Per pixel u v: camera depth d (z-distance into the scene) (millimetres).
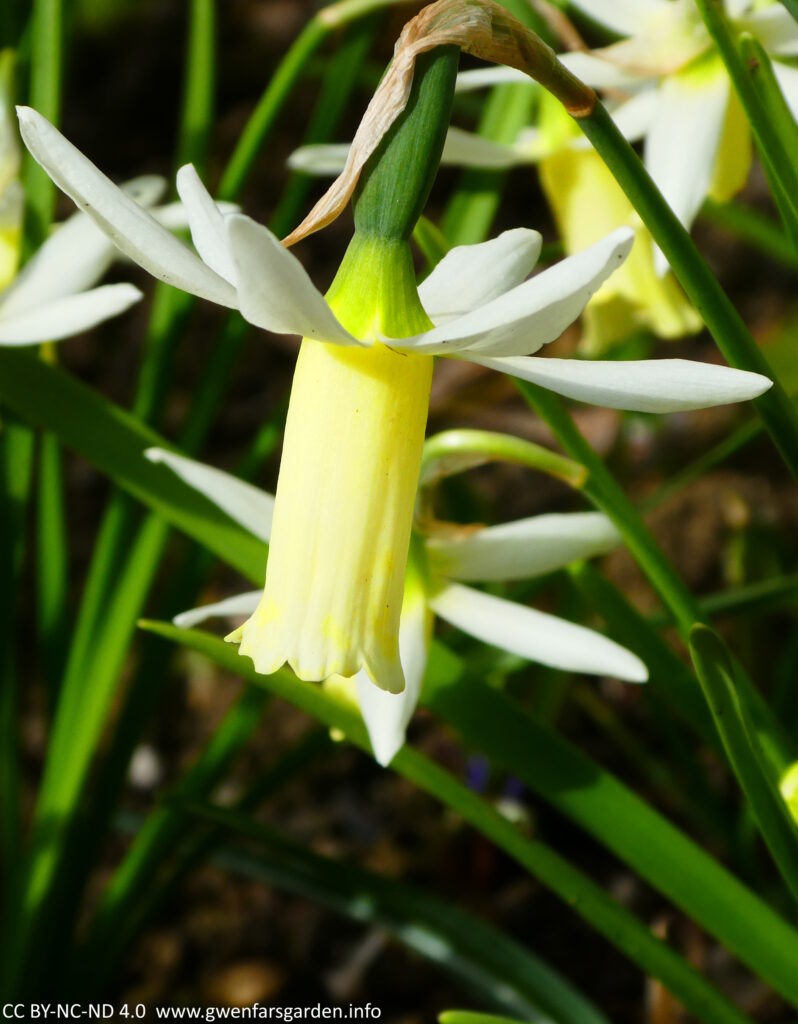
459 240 336
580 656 225
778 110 211
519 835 231
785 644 423
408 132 179
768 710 232
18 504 293
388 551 181
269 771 324
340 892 331
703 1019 229
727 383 172
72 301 237
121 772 321
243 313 170
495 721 235
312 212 182
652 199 191
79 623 313
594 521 237
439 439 228
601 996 364
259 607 184
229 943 388
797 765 213
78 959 319
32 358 249
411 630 228
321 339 174
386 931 328
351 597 180
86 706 289
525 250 197
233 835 378
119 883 314
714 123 237
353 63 351
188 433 330
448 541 234
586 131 187
